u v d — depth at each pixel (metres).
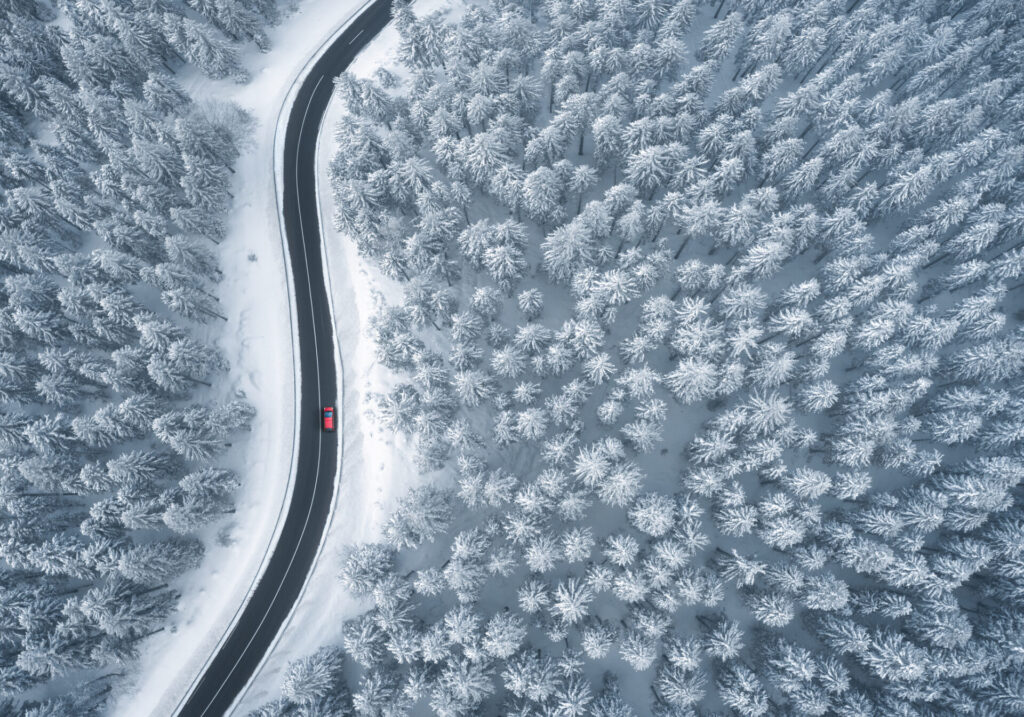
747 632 50.97
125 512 44.97
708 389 50.94
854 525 49.25
